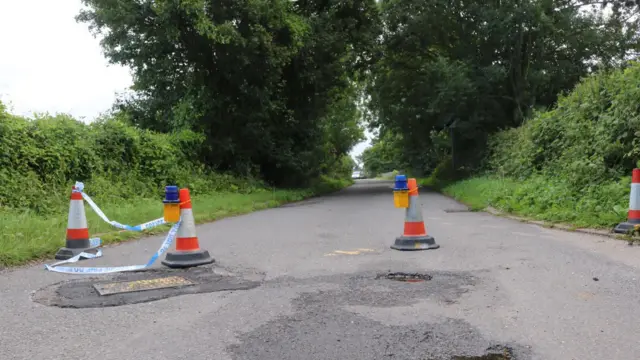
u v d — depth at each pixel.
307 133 27.47
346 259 6.89
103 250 7.86
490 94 25.38
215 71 21.73
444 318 4.23
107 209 11.88
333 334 3.91
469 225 10.41
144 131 18.64
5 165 11.61
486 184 18.25
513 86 24.31
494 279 5.52
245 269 6.30
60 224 9.24
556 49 24.61
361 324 4.12
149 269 6.36
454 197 20.02
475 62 25.06
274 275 5.95
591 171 11.20
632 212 7.95
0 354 3.59
